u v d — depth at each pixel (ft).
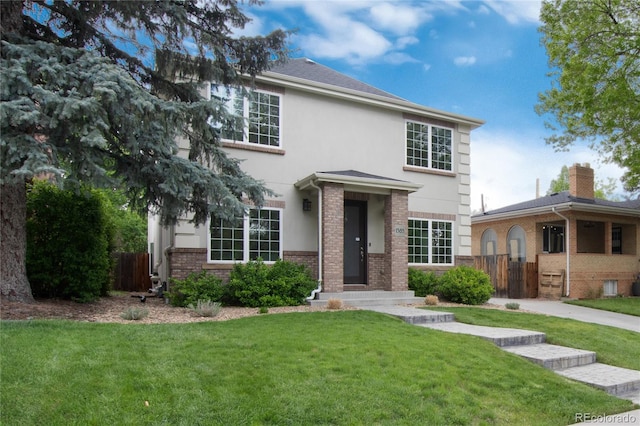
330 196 39.58
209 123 33.14
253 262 37.83
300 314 30.83
